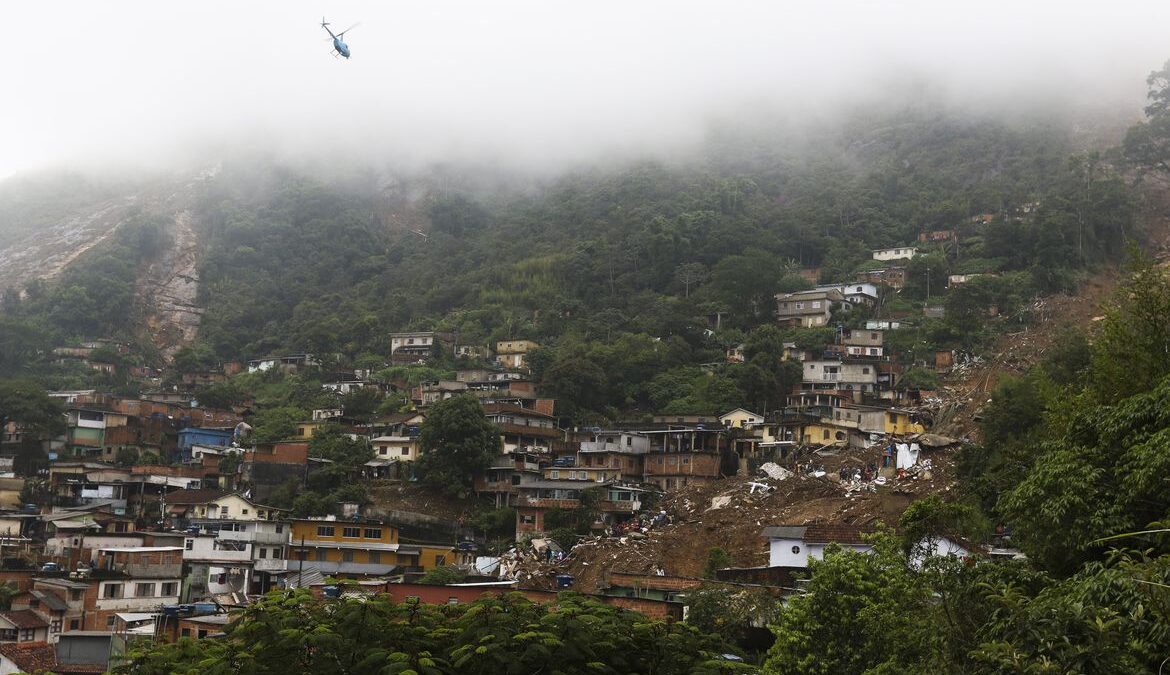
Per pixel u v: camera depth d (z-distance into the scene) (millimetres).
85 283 161000
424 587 43281
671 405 101250
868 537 31219
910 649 23812
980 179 156875
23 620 51938
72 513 79312
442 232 185875
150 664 20094
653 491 82312
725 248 136750
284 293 167750
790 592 46906
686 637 21141
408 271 166125
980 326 106688
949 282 120188
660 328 118750
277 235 189000
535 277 144625
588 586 62812
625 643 20406
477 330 132125
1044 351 93812
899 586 26656
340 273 174000
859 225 143625
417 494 86375
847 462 78875
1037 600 18531
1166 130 149750
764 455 87000
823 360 104875
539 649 18625
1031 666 15094
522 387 107188
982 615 20641
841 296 120875
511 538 79188
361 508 82000
